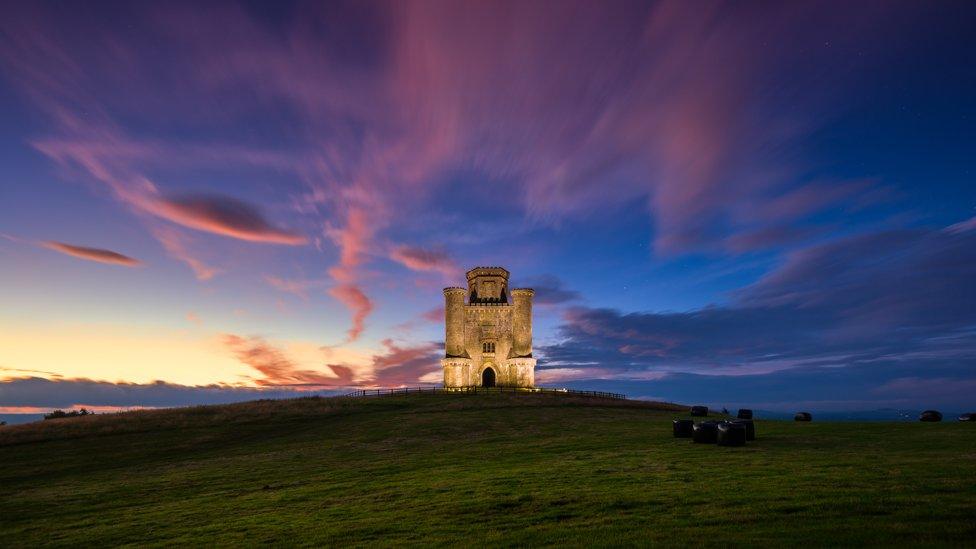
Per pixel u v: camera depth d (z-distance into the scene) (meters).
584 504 20.06
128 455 45.06
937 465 23.20
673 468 26.19
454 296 102.62
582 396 79.75
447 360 98.81
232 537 19.64
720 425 33.38
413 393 81.00
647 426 49.94
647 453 31.72
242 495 27.59
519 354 101.19
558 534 16.53
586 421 54.59
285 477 31.95
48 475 39.06
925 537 13.70
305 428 54.81
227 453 43.53
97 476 37.38
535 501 21.09
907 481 20.17
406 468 32.16
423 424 53.62
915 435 34.84
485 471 28.92
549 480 25.09
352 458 37.75
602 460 30.14
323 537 18.48
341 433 50.59
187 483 32.19
